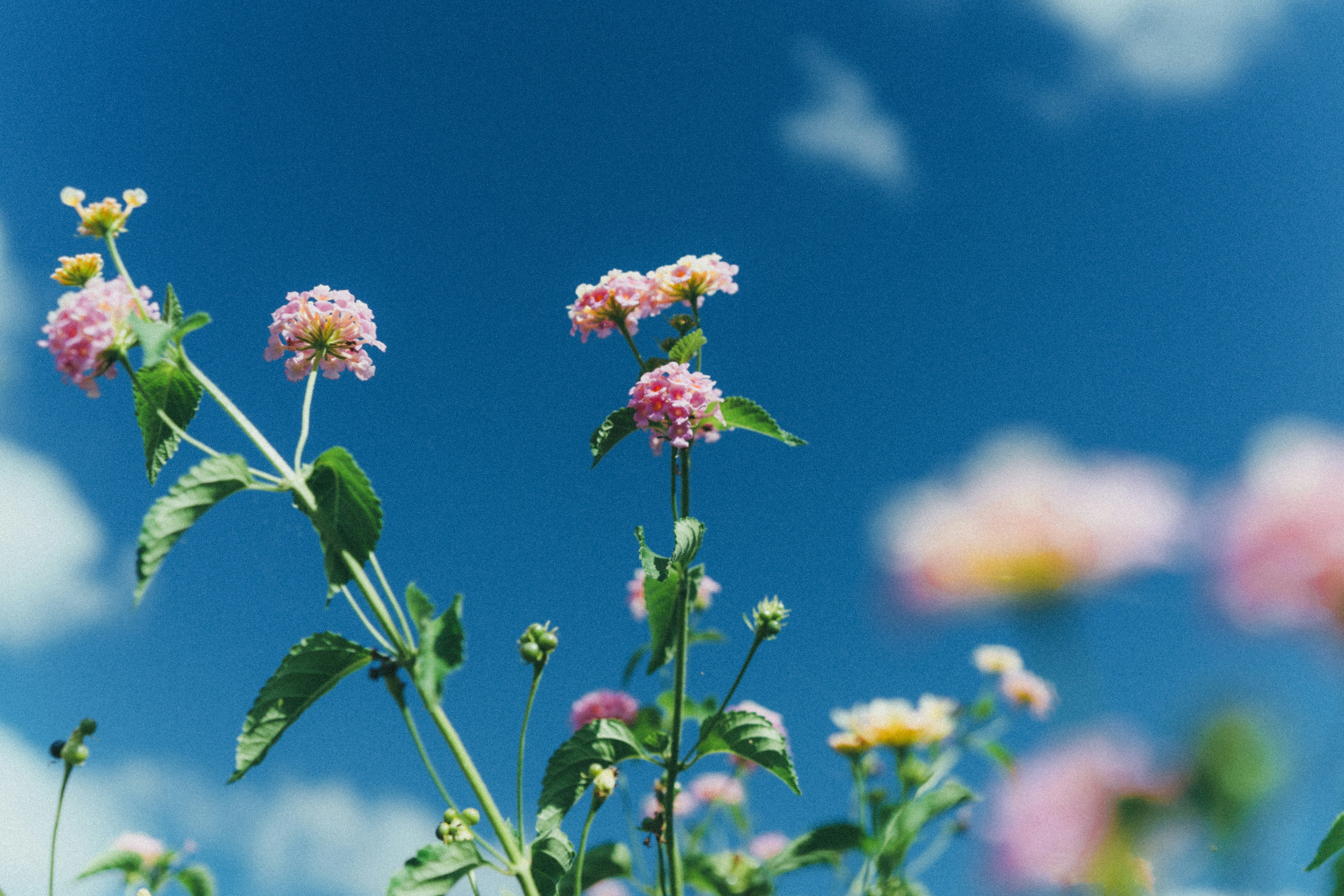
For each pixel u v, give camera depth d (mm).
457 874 352
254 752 362
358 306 413
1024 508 104
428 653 361
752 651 399
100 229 388
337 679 368
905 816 429
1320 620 94
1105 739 100
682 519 404
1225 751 89
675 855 393
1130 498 104
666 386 413
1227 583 99
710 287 437
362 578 368
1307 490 98
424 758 358
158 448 389
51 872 356
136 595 346
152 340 362
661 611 417
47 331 381
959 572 105
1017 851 104
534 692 371
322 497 376
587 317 438
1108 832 96
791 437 419
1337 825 196
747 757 397
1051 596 102
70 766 363
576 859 383
